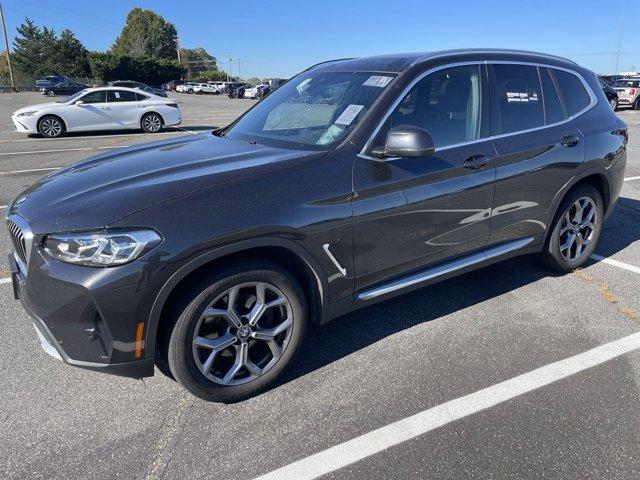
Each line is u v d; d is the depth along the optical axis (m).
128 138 14.79
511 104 3.72
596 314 3.76
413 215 3.13
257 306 2.73
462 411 2.72
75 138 14.81
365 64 3.62
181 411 2.74
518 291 4.14
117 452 2.45
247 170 2.71
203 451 2.46
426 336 3.47
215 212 2.49
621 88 26.25
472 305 3.91
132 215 2.37
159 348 2.67
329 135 3.09
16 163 10.17
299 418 2.68
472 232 3.52
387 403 2.79
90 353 2.45
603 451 2.43
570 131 4.01
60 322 2.42
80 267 2.33
